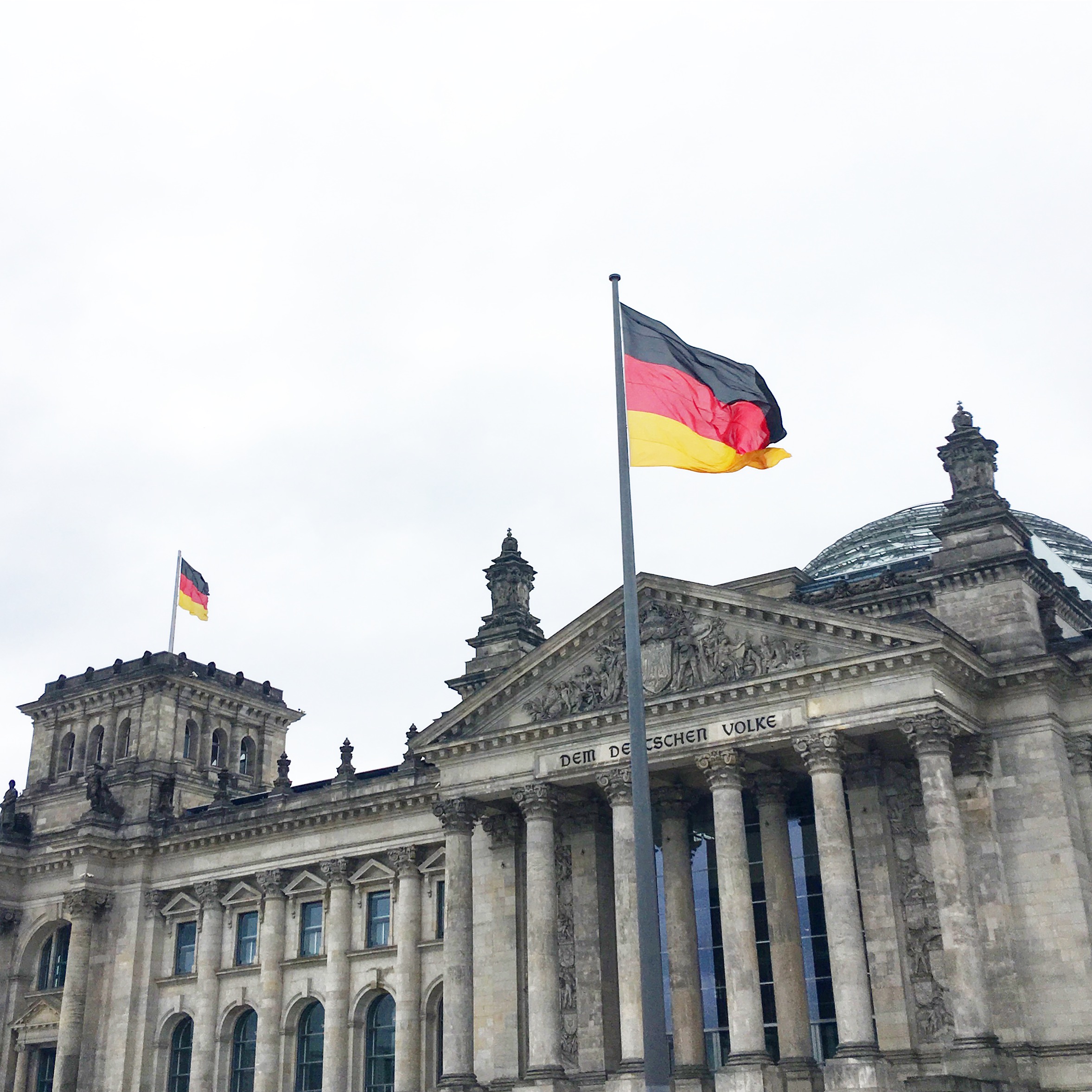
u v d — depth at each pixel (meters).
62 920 124.19
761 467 68.81
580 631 90.31
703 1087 82.81
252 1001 113.88
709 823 93.88
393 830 109.94
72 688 136.25
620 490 52.75
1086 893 78.94
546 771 89.56
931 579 88.25
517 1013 93.31
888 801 85.12
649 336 67.19
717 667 85.12
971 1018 72.06
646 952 44.09
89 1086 116.50
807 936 87.81
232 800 124.94
